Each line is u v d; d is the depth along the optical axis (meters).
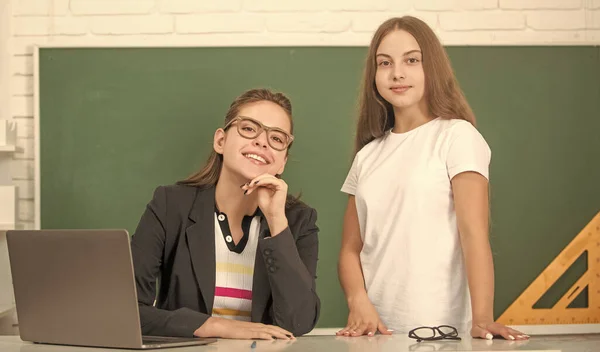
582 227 3.20
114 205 3.19
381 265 2.04
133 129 3.20
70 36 3.28
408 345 1.48
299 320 1.70
